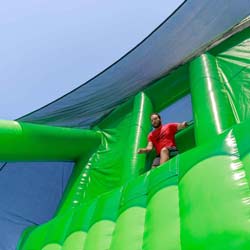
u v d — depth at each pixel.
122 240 4.41
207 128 5.41
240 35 6.85
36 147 7.73
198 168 4.11
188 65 7.48
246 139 3.88
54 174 9.09
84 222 5.59
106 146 8.20
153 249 3.87
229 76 6.34
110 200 5.40
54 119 8.70
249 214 3.28
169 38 7.15
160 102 7.97
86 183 7.63
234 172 3.70
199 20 6.77
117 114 8.67
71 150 8.33
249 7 6.62
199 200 3.79
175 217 3.99
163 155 5.88
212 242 3.34
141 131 7.21
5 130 7.23
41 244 6.21
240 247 3.12
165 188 4.43
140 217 4.54
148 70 7.80
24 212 8.61
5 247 8.37
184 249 3.56
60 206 7.77
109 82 7.85
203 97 6.00
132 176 6.41
